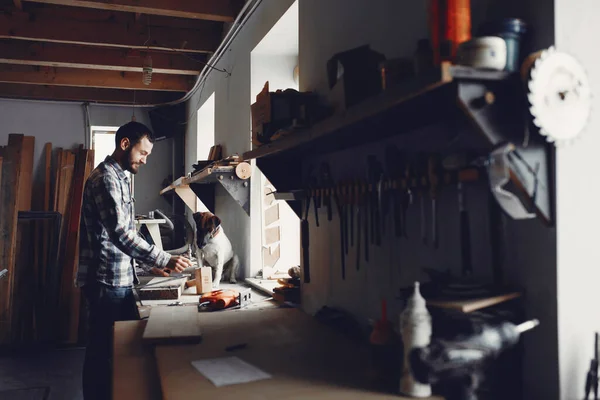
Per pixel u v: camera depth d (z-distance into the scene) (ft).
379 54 5.11
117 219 8.80
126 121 24.08
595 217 3.81
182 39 15.98
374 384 4.51
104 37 15.29
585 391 3.63
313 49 7.92
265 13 10.97
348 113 4.53
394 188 5.25
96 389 9.20
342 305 7.05
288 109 6.82
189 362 5.29
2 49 17.15
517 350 3.93
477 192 4.45
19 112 22.93
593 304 3.79
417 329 3.96
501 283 4.12
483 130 3.41
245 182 12.02
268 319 7.30
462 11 3.84
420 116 4.61
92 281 9.21
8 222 16.98
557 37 3.70
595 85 3.84
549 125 3.42
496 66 3.44
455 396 3.77
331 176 7.32
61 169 18.71
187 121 23.13
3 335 16.63
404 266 5.52
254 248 12.12
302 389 4.42
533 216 3.64
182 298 10.27
